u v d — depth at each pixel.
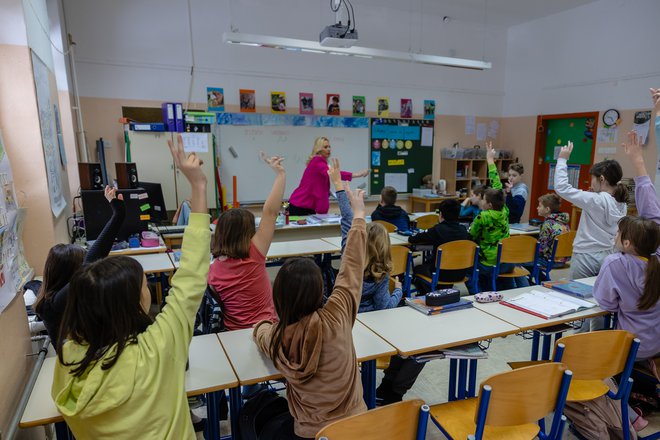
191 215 1.27
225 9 5.53
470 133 7.46
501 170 7.42
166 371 1.12
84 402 1.01
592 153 6.24
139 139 4.86
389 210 4.38
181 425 1.16
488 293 2.40
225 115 5.69
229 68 5.66
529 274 3.87
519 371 1.44
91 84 5.01
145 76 5.25
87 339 1.06
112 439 1.06
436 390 2.58
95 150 5.09
